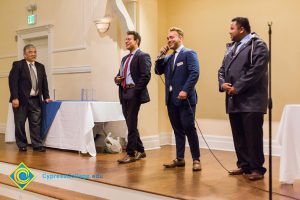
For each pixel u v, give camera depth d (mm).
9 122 5664
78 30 5801
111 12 5234
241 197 2559
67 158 4301
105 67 5309
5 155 4496
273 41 4699
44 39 6535
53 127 5023
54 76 6148
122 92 4035
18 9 6867
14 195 3576
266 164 3961
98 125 5254
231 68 3207
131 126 3996
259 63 2988
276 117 4684
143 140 5137
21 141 4910
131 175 3312
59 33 6086
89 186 3158
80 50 5773
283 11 4613
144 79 3863
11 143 5723
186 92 3354
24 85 4883
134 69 3941
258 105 3045
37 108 5004
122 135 5074
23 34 6734
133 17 5102
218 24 5164
